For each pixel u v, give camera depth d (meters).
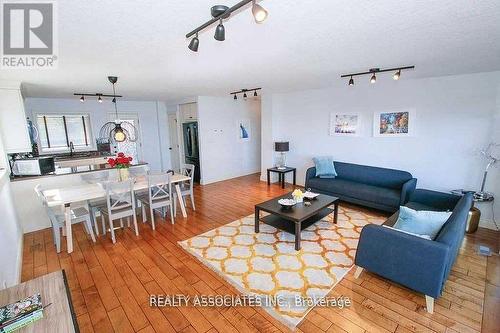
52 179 3.88
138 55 2.47
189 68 3.12
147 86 4.36
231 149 7.07
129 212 3.47
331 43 2.26
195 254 2.98
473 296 2.24
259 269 2.66
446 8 1.58
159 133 7.45
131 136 6.98
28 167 3.81
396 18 1.73
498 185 3.54
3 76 3.08
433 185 4.15
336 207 3.76
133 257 2.96
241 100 7.13
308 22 1.78
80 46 2.13
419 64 3.10
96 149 6.40
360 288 2.37
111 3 1.42
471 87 3.63
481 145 3.64
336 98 5.16
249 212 4.39
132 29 1.82
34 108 5.48
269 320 2.02
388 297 2.25
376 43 2.26
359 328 1.92
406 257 2.11
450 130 3.88
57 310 1.31
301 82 4.40
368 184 4.60
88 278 2.57
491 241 3.23
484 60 2.87
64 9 1.48
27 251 3.14
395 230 2.23
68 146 6.13
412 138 4.27
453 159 3.90
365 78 4.09
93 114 6.28
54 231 3.16
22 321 1.21
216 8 1.46
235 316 2.06
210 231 3.62
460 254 2.93
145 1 1.41
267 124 6.38
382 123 4.59
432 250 1.96
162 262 2.86
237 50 2.43
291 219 3.02
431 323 1.95
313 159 5.37
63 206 3.28
